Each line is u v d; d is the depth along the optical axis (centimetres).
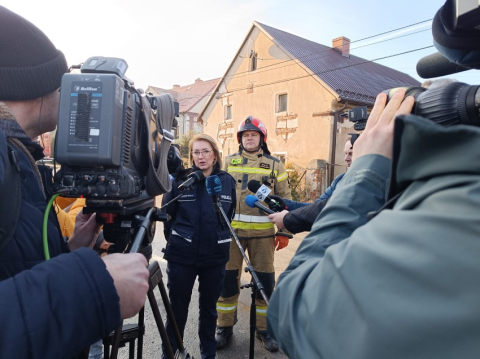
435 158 51
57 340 62
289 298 64
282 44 1666
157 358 279
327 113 1438
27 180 85
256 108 1786
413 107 72
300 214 211
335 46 2005
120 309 69
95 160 95
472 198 45
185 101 3834
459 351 40
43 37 94
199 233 255
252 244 318
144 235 109
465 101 61
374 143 74
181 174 170
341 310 52
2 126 83
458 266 42
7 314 59
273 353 296
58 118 96
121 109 100
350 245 55
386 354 45
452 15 58
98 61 107
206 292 264
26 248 79
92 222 122
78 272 67
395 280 46
